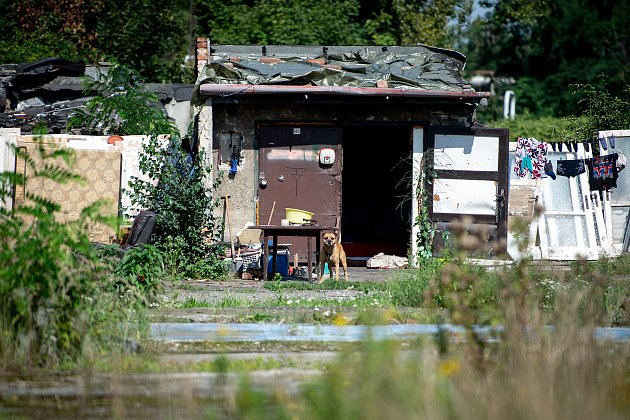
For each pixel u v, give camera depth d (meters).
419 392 10.41
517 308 14.05
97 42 65.38
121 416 11.77
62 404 12.61
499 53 90.88
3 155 32.88
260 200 35.56
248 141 35.47
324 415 10.24
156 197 31.42
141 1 66.12
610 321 18.78
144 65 65.00
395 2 68.81
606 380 12.02
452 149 36.00
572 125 44.44
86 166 33.50
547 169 37.12
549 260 36.47
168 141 34.09
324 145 35.84
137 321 16.80
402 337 16.56
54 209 15.56
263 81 34.38
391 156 45.62
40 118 41.59
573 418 10.84
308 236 30.78
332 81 34.81
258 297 24.81
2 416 12.01
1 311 14.86
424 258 27.50
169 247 30.50
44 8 64.62
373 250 41.50
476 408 10.73
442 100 34.97
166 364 14.74
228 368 14.15
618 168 37.09
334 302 23.20
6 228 15.13
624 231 37.25
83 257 16.38
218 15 66.25
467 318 15.11
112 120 40.16
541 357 12.23
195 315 20.58
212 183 34.94
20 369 14.62
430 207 35.84
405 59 38.94
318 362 14.84
